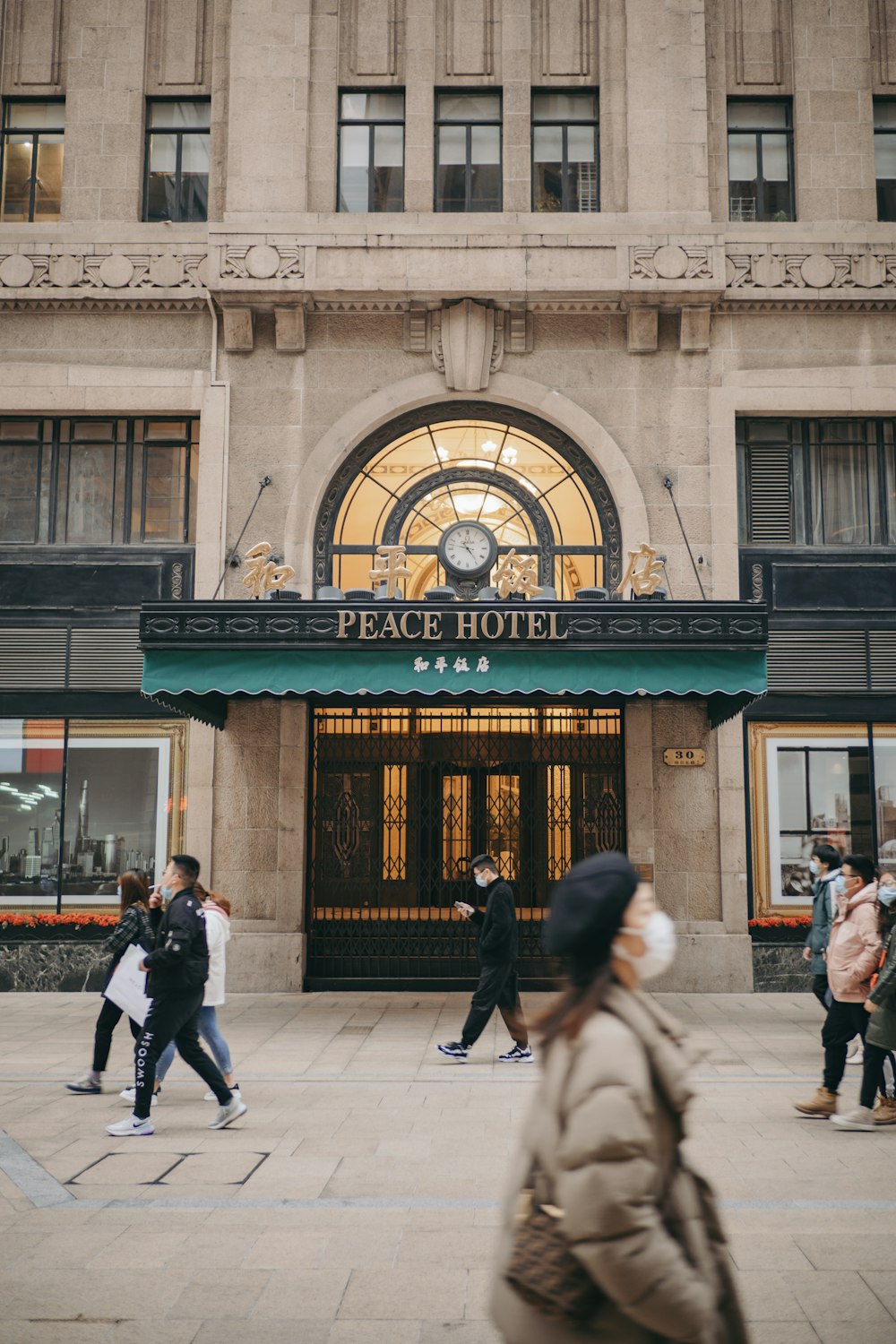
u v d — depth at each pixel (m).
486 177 15.96
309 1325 4.34
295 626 12.44
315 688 12.39
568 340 15.54
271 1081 9.24
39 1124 7.78
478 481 15.65
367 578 15.48
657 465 15.35
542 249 15.24
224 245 15.26
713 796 14.84
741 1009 13.15
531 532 15.55
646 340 15.38
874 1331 4.26
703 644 12.37
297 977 14.48
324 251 15.27
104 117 15.98
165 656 12.55
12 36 16.30
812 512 15.65
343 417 15.40
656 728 14.95
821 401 15.38
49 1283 4.79
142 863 15.04
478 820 15.20
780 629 15.29
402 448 15.73
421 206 15.71
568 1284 2.14
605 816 15.13
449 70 16.05
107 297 15.48
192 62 16.25
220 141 15.96
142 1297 4.63
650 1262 2.02
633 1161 2.07
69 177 15.88
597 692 12.38
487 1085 9.09
